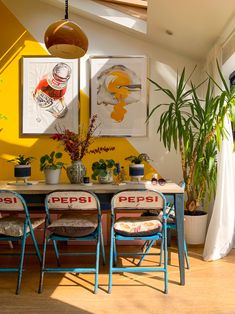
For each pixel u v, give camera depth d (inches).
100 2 148.9
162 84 155.1
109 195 101.3
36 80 155.1
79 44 97.7
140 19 147.6
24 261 118.9
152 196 91.0
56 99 154.6
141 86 153.6
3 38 155.5
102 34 155.3
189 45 143.7
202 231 135.7
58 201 93.2
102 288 94.1
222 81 121.0
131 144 154.3
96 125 153.6
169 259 119.0
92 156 153.6
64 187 104.6
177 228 97.0
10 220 102.9
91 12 148.5
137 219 103.9
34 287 95.3
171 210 109.6
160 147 153.9
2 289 94.2
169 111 128.1
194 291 91.5
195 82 155.1
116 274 105.2
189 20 123.2
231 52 115.3
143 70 154.1
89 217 104.0
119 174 122.3
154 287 94.6
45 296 89.2
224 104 121.6
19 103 155.0
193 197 135.1
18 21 156.0
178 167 153.4
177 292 90.9
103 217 139.1
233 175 131.3
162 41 148.9
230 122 120.4
